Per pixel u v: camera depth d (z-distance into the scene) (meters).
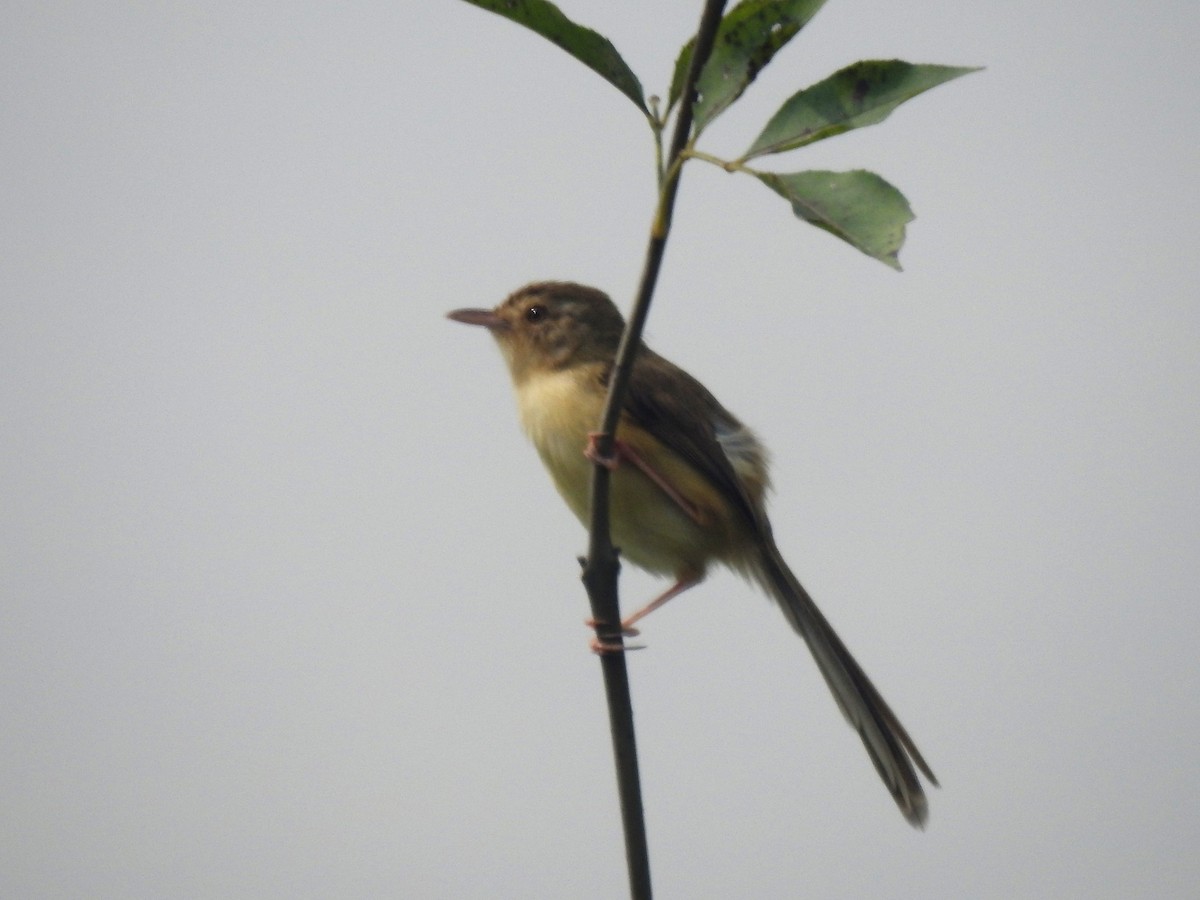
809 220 5.38
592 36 5.87
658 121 5.98
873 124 5.66
